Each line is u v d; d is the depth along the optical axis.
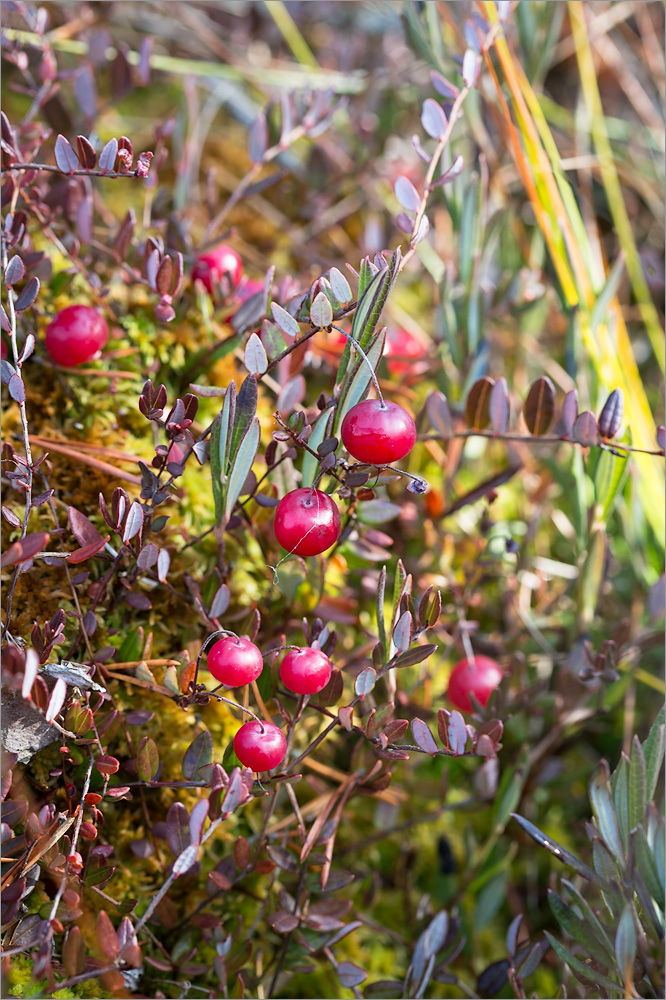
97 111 0.41
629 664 0.39
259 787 0.32
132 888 0.34
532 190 0.38
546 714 0.40
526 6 0.42
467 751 0.31
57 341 0.34
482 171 0.38
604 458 0.37
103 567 0.34
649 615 0.38
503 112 0.38
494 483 0.38
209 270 0.38
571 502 0.39
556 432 0.35
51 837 0.30
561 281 0.39
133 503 0.31
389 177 0.49
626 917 0.29
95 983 0.32
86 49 0.45
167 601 0.35
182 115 0.43
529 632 0.40
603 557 0.38
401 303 0.48
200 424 0.38
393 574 0.39
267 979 0.35
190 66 0.48
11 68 0.47
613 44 0.57
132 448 0.36
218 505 0.32
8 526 0.34
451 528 0.42
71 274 0.37
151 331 0.38
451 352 0.39
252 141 0.39
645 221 0.55
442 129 0.33
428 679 0.38
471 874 0.37
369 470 0.30
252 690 0.34
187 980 0.33
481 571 0.38
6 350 0.35
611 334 0.39
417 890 0.39
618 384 0.39
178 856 0.31
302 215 0.47
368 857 0.39
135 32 0.54
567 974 0.35
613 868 0.31
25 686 0.28
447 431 0.36
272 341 0.31
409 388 0.40
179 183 0.41
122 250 0.36
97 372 0.36
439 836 0.40
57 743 0.32
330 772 0.36
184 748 0.34
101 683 0.33
